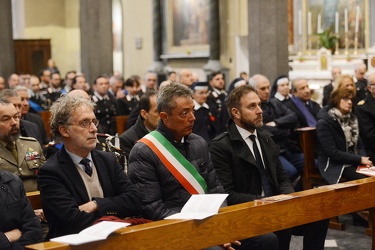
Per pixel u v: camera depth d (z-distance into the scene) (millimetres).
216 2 18234
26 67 23688
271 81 10453
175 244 3508
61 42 24812
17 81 12727
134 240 3328
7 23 14227
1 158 4879
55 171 3998
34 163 4996
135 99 11727
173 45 19859
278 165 5227
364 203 4617
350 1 15562
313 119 8336
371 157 7105
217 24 18312
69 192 4008
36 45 23828
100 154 4262
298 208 4172
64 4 24812
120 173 4281
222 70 18359
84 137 4023
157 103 4469
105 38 13930
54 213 3941
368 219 6488
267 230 3992
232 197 4941
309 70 14102
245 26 17891
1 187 3934
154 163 4363
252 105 5047
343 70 13883
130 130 5816
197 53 19109
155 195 4312
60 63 24828
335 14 15836
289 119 7633
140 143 4430
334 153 6605
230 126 5176
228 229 3773
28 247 3059
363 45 15414
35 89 13695
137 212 4203
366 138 7070
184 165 4414
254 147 5125
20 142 5012
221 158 5074
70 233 3918
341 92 6656
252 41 10555
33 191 4984
